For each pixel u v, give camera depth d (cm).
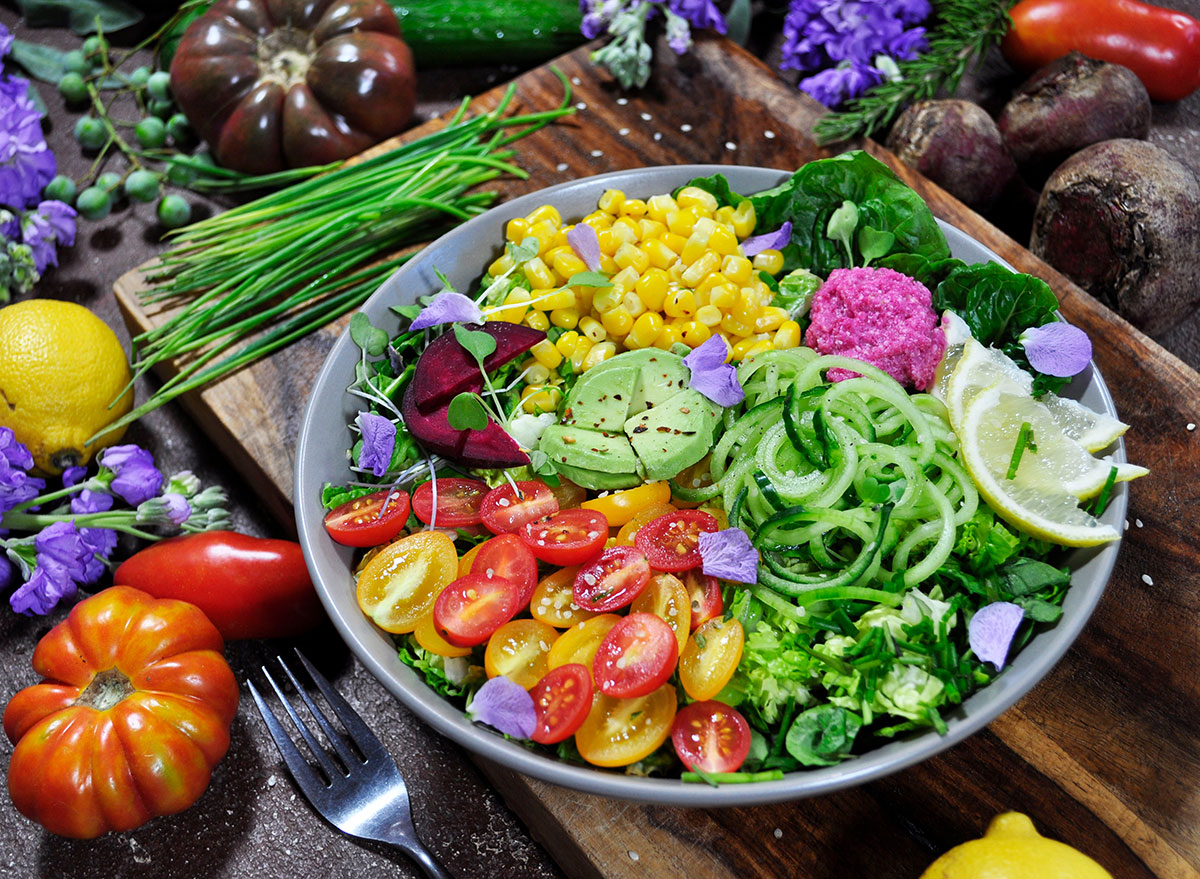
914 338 60
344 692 64
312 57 74
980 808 58
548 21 79
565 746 55
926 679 54
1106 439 58
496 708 53
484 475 60
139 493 65
